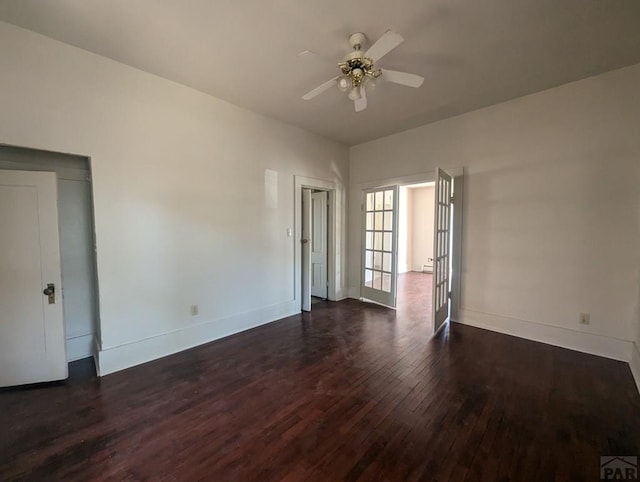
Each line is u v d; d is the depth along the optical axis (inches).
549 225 124.3
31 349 93.7
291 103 134.7
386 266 186.4
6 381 91.7
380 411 80.8
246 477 59.7
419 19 80.4
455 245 152.9
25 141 86.4
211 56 98.7
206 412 80.9
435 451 66.3
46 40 88.5
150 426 75.2
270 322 155.9
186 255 122.7
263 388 92.7
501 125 135.5
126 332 107.5
